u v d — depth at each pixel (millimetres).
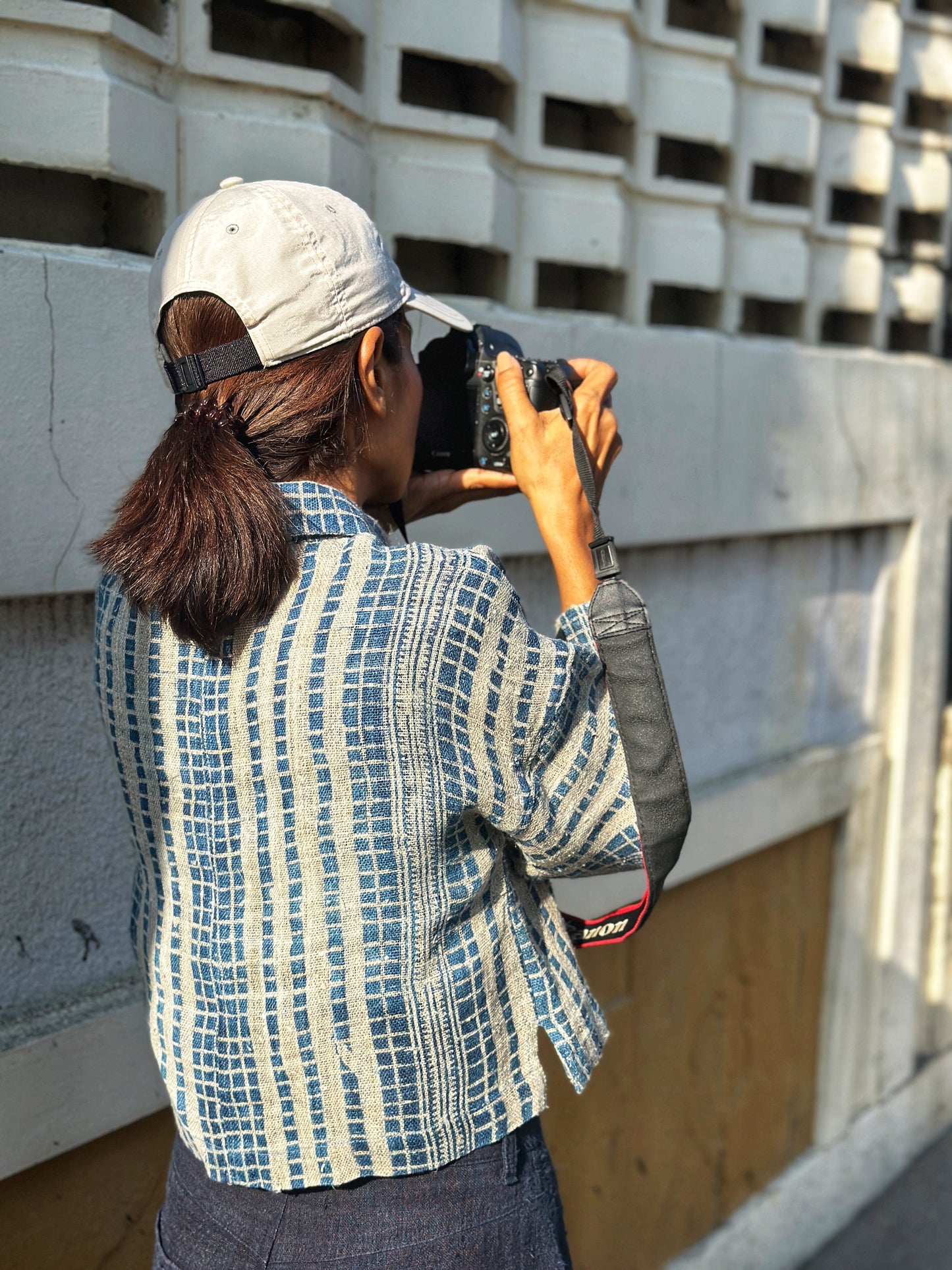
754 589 2309
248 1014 829
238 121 1386
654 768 862
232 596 774
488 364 1018
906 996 2881
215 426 816
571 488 976
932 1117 3033
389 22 1551
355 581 808
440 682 788
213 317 823
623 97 1835
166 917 897
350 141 1533
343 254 833
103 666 902
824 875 2637
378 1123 831
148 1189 1470
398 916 808
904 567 2686
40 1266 1359
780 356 2178
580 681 861
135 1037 1364
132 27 1254
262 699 798
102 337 1239
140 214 1367
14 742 1268
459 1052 840
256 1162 853
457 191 1645
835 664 2576
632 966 2145
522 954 893
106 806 1375
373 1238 850
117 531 827
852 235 2391
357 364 858
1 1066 1231
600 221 1850
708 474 2047
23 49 1190
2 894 1276
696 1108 2369
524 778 820
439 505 1087
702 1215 2432
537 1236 897
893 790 2746
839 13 2273
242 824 818
